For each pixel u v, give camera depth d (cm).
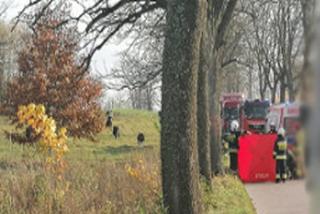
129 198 1603
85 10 2714
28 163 1627
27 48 5544
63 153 1596
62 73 5497
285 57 7244
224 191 2423
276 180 3055
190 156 1423
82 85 5497
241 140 3203
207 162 2314
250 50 7831
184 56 1381
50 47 5503
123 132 8888
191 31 1374
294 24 6862
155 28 3177
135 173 1858
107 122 8769
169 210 1432
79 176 1762
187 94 1398
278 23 7444
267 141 3183
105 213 1447
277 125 3872
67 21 2683
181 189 1418
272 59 8056
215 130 3138
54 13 2580
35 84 5484
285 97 7606
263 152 3139
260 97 8788
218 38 3119
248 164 3167
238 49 7319
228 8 3098
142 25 3177
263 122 5981
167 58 1402
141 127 9544
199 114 2369
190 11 1366
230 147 3306
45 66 5522
